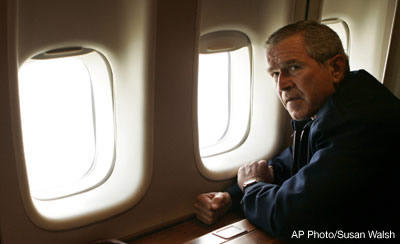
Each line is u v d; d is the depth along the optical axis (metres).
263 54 1.99
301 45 1.34
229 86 2.10
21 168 1.27
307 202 1.30
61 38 1.36
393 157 1.28
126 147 1.62
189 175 1.77
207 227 1.74
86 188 1.61
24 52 1.29
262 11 1.92
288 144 2.19
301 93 1.40
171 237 1.67
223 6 1.76
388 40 2.66
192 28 1.57
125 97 1.57
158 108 1.57
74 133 1.61
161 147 1.63
